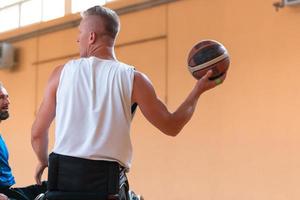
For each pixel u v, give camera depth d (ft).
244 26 35.83
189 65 12.07
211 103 37.29
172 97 40.11
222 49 11.99
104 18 11.60
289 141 32.68
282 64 33.50
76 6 49.32
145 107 10.99
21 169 53.26
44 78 51.93
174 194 39.45
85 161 10.73
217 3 37.63
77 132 10.92
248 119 35.04
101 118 10.87
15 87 55.21
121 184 11.03
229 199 35.70
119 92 10.94
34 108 52.70
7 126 55.67
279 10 33.94
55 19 51.11
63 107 11.12
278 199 32.94
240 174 35.17
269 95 34.04
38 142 11.89
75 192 10.73
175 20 40.42
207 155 37.29
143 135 42.04
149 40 42.24
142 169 41.91
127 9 44.11
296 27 32.94
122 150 10.95
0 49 54.54
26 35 54.24
